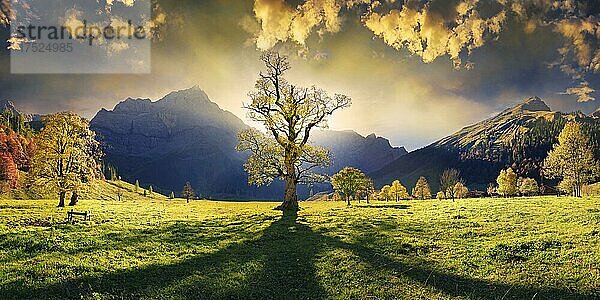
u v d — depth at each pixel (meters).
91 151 64.56
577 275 18.55
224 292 17.86
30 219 39.25
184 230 34.09
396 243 27.06
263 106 52.47
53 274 19.17
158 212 51.88
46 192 59.69
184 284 18.64
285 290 18.30
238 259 23.47
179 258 23.61
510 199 59.34
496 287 17.89
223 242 28.78
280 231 33.16
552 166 83.81
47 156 59.31
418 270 20.77
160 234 31.69
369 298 17.14
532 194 137.88
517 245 24.33
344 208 53.97
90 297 16.55
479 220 35.72
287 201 53.56
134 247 26.22
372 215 42.91
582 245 23.66
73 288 17.55
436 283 18.77
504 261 21.69
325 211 48.97
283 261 23.02
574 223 31.05
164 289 17.92
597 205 41.97
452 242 27.14
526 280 18.48
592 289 16.88
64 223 36.19
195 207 64.44
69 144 61.16
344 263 22.27
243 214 47.72
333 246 26.53
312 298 17.27
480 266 21.09
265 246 27.39
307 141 54.62
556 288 17.30
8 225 34.38
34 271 19.53
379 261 22.59
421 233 30.92
